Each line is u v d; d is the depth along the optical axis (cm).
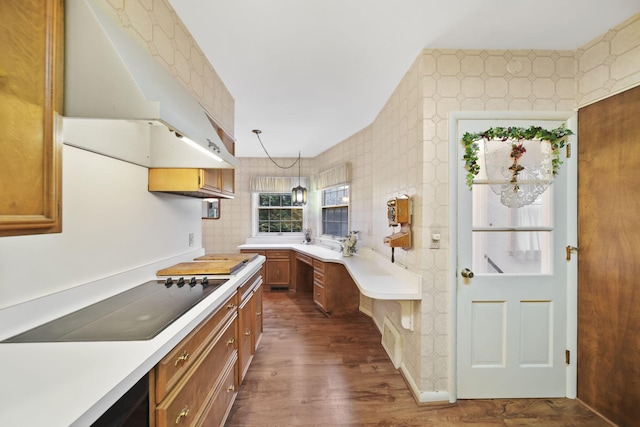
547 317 178
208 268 172
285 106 269
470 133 176
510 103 177
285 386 192
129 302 121
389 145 249
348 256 336
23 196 68
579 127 175
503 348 178
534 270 180
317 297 360
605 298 160
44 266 98
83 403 57
